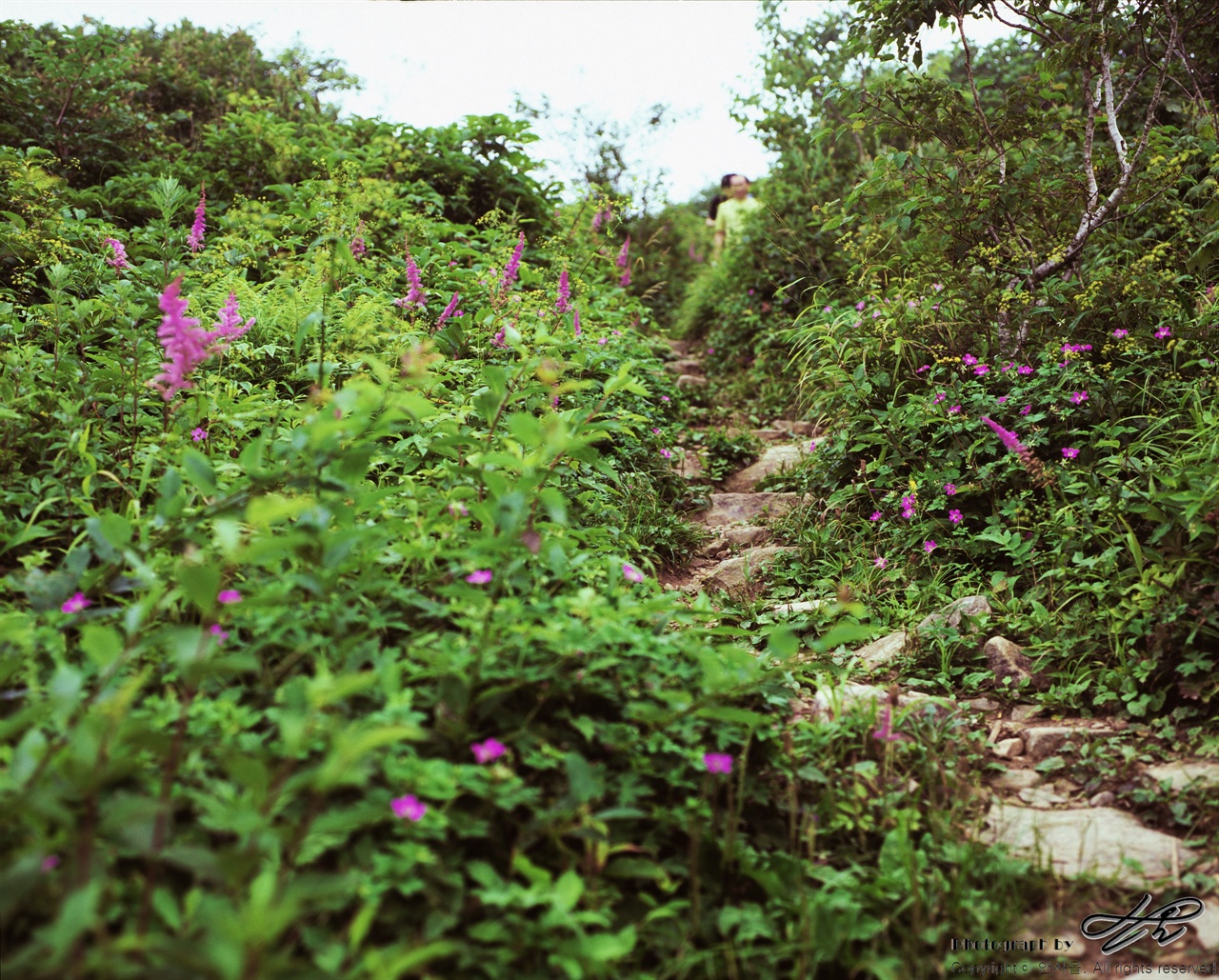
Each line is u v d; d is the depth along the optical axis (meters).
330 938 1.68
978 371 4.65
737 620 4.00
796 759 2.52
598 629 2.37
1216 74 5.83
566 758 2.01
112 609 2.36
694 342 10.22
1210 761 2.73
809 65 9.45
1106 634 3.28
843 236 5.93
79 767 1.48
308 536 1.96
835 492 4.82
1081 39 4.86
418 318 5.12
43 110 6.93
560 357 4.52
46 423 3.40
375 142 7.73
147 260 5.13
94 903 1.33
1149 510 3.21
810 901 2.05
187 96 8.93
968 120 5.38
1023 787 2.79
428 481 3.44
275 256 6.13
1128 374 4.25
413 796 1.85
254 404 3.80
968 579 3.94
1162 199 5.17
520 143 8.42
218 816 1.70
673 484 5.49
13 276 4.71
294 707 1.95
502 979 1.75
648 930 1.96
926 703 3.06
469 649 2.22
